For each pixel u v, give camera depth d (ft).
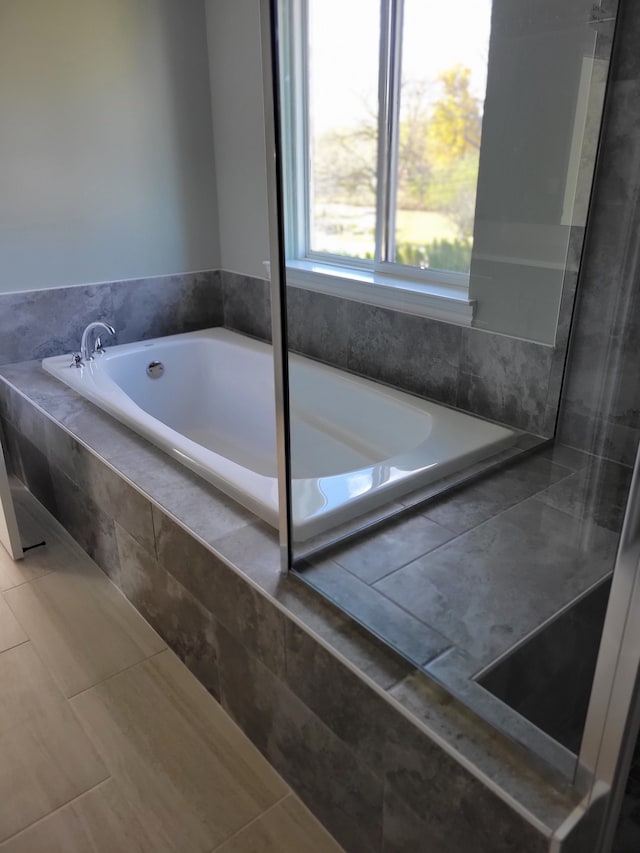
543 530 4.93
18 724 5.34
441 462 5.82
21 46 8.10
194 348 9.82
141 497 5.80
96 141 8.94
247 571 4.70
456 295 6.70
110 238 9.42
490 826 3.23
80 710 5.47
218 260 10.52
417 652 3.95
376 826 4.03
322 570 4.69
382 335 6.87
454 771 3.34
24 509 8.60
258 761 5.05
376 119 6.79
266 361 8.82
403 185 6.82
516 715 3.49
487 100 6.25
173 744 5.17
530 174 5.97
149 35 8.93
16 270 8.82
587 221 5.63
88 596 6.85
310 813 4.65
